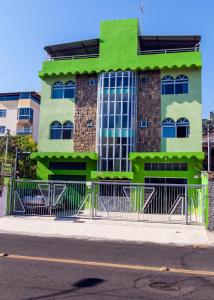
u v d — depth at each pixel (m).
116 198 21.02
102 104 28.70
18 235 14.20
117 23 29.45
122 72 28.78
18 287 6.33
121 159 27.64
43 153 28.45
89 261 8.87
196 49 29.20
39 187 20.39
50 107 30.12
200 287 6.67
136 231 15.48
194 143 27.00
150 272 7.79
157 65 28.00
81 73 29.52
